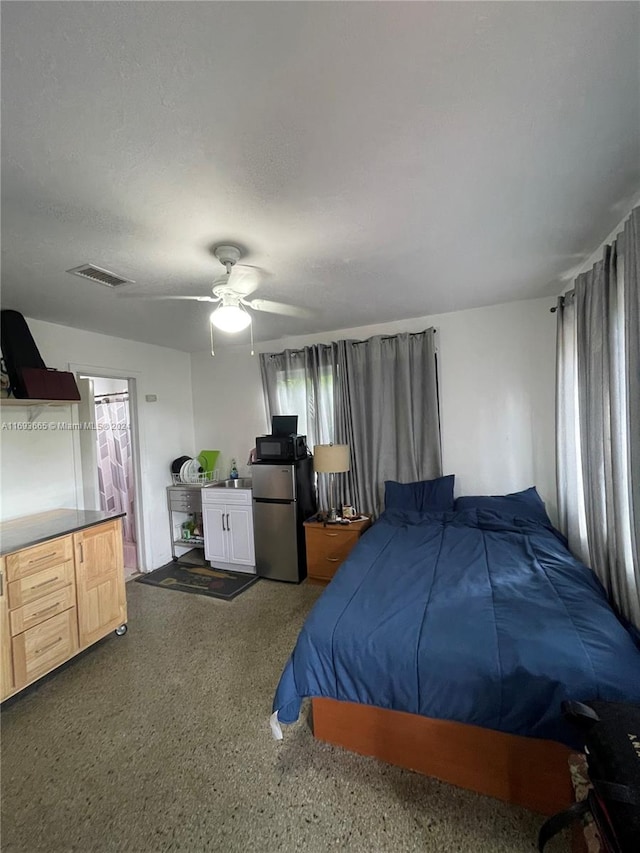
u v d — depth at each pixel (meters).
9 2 0.75
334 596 1.89
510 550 2.35
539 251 2.08
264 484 3.60
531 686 1.30
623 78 0.98
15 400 2.44
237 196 1.43
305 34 0.84
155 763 1.64
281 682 1.62
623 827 0.83
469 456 3.36
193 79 0.94
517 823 1.33
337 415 3.70
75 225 1.58
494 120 1.11
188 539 4.30
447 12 0.81
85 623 2.44
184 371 4.53
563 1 0.79
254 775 1.57
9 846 1.34
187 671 2.27
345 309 3.07
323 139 1.16
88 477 3.26
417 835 1.31
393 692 1.49
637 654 1.38
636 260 1.48
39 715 1.95
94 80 0.93
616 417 1.78
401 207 1.57
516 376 3.19
